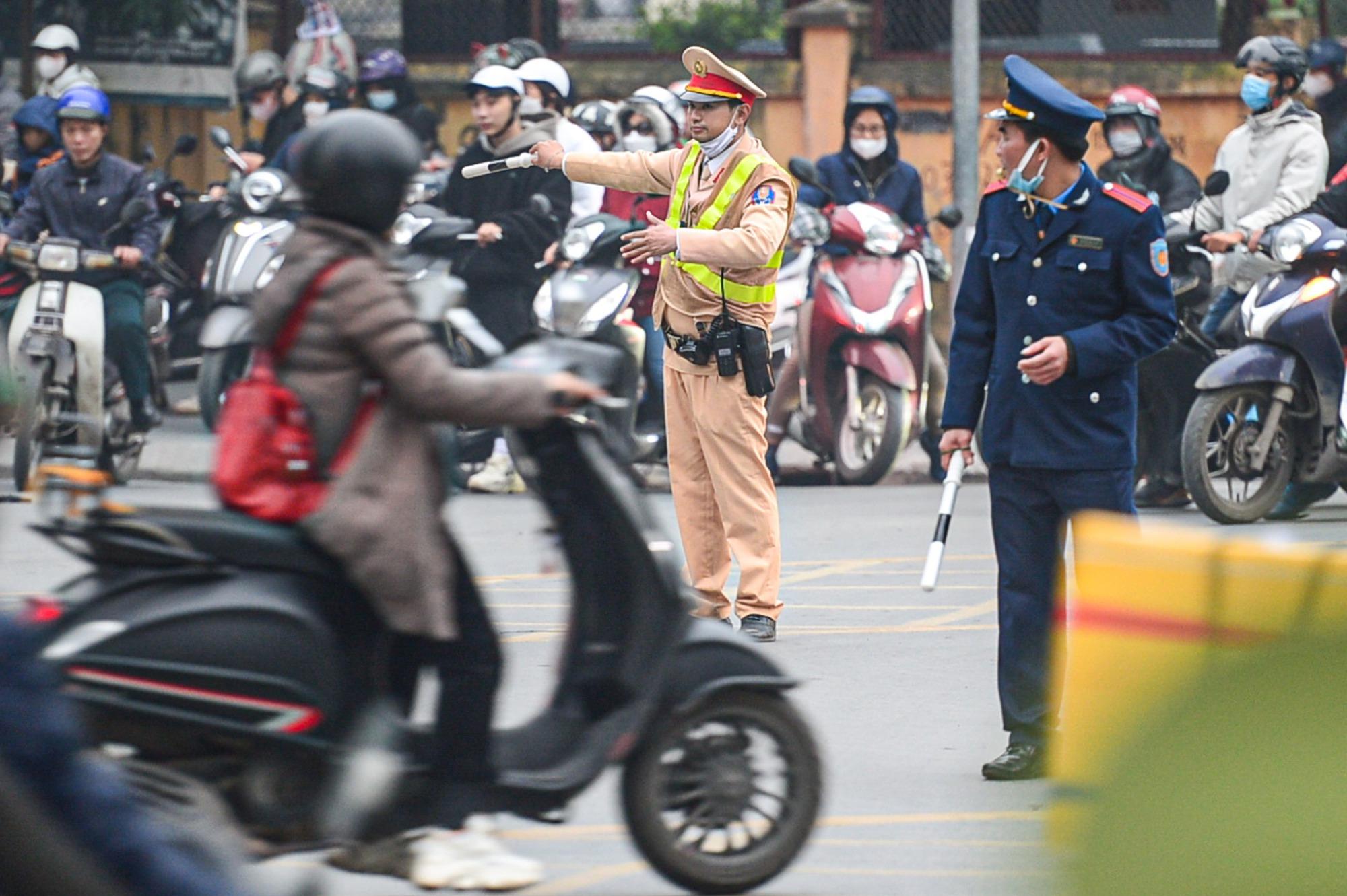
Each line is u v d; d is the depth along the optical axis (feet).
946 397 70.69
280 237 148.66
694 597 54.70
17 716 25.85
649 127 158.20
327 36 204.03
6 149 183.52
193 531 48.03
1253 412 130.41
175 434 170.09
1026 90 67.82
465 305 137.69
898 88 215.10
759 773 54.65
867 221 145.89
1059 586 68.90
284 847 48.57
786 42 217.15
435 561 49.55
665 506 138.62
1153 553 27.25
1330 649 25.68
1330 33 230.27
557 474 54.03
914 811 63.41
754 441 90.89
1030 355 66.90
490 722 51.49
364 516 48.52
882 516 136.26
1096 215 67.77
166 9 206.59
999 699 72.02
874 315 145.18
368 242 49.85
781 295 164.35
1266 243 130.00
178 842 30.76
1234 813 25.43
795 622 98.32
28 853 24.70
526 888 53.93
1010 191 69.36
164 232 140.05
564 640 55.67
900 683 83.61
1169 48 228.43
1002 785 66.74
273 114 179.73
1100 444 67.72
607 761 52.29
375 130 49.67
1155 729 26.45
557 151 92.02
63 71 179.52
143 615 46.73
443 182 155.94
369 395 49.57
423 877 52.75
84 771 26.32
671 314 90.94
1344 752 25.13
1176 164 149.18
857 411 149.18
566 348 53.62
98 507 47.62
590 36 222.69
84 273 136.98
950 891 54.39
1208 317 143.95
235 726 47.24
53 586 103.81
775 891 54.70
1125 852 26.09
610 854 58.44
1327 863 24.70
